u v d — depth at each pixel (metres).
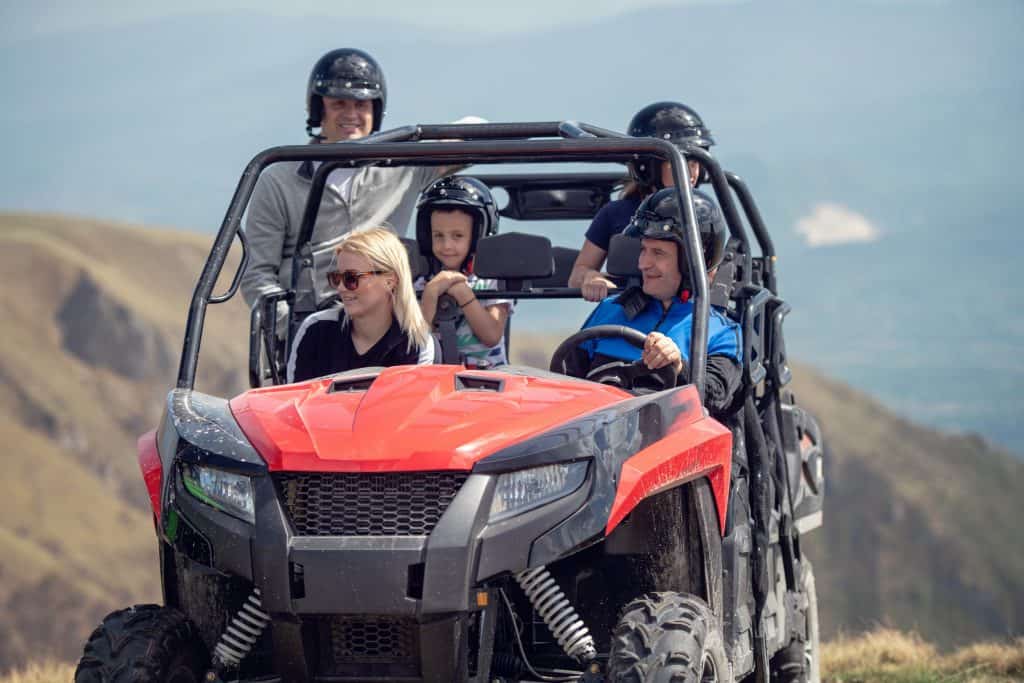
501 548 11.06
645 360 14.21
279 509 11.27
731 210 17.94
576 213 22.22
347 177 20.58
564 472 11.43
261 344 16.98
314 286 17.44
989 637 29.95
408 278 14.72
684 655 11.12
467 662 11.43
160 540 12.92
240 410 12.52
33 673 27.44
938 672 26.42
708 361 15.27
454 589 10.83
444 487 11.24
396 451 11.28
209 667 12.47
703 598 12.95
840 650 29.20
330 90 21.39
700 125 21.19
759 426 15.90
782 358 17.12
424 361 14.81
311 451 11.38
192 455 11.80
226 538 11.34
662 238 15.27
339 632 11.32
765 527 15.51
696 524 12.95
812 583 19.30
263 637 13.38
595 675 11.76
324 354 15.00
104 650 11.84
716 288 16.31
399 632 11.27
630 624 11.45
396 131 17.97
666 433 12.43
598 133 17.91
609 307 16.38
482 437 11.45
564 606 12.19
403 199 21.03
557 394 12.61
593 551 13.28
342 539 11.07
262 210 20.45
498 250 15.51
